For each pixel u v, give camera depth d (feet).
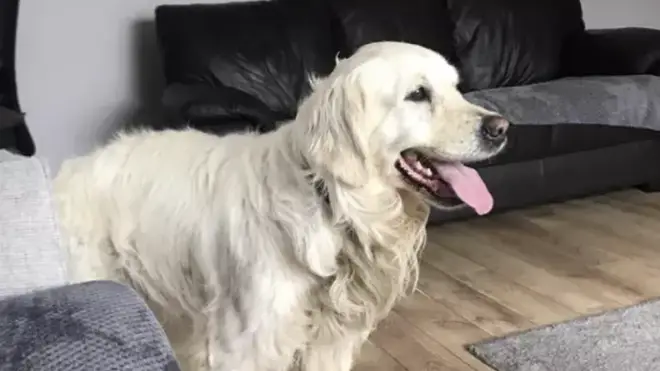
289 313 5.41
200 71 11.41
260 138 5.90
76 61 12.14
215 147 5.94
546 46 14.49
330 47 12.56
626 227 11.60
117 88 12.55
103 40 12.26
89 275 5.86
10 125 9.66
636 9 17.42
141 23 12.48
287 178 5.46
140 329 3.18
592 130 11.84
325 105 5.41
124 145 6.16
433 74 5.75
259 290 5.36
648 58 13.29
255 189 5.50
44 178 3.87
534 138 11.46
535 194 11.90
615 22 17.24
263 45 11.89
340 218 5.37
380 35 12.93
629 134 12.14
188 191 5.73
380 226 5.54
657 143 12.69
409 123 5.61
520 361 7.78
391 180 5.67
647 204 12.58
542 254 10.64
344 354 5.90
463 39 13.89
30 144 10.16
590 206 12.55
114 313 3.22
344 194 5.36
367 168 5.43
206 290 5.62
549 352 7.95
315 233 5.33
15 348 2.94
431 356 8.02
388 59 5.61
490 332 8.50
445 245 11.02
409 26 13.23
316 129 5.40
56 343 2.97
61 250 3.79
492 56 14.05
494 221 11.94
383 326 8.67
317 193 5.41
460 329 8.59
